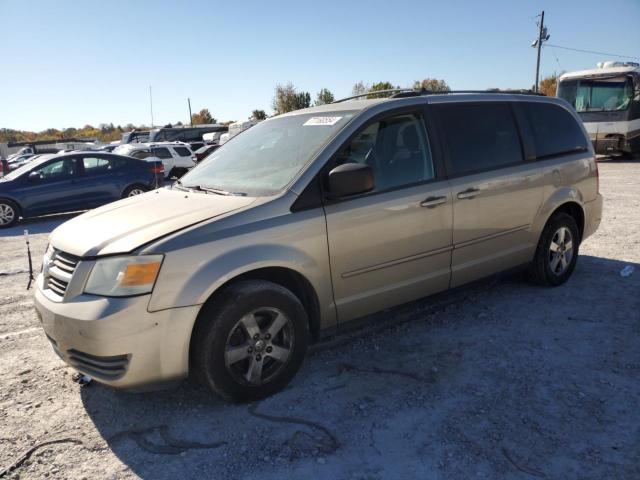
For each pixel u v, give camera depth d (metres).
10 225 11.49
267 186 3.62
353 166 3.40
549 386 3.40
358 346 4.08
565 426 2.97
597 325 4.30
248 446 2.91
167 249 3.00
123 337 2.91
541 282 5.16
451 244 4.21
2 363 4.06
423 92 4.39
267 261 3.25
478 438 2.89
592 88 18.77
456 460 2.72
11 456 2.91
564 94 19.42
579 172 5.26
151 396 3.49
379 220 3.74
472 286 4.60
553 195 4.98
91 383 3.69
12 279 6.64
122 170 12.73
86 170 12.32
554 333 4.19
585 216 5.39
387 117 3.98
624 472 2.60
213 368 3.13
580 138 5.41
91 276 3.03
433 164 4.13
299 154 3.76
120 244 3.05
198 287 3.04
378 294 3.86
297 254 3.38
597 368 3.61
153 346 2.97
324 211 3.51
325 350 4.04
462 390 3.39
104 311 2.89
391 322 4.48
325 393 3.42
